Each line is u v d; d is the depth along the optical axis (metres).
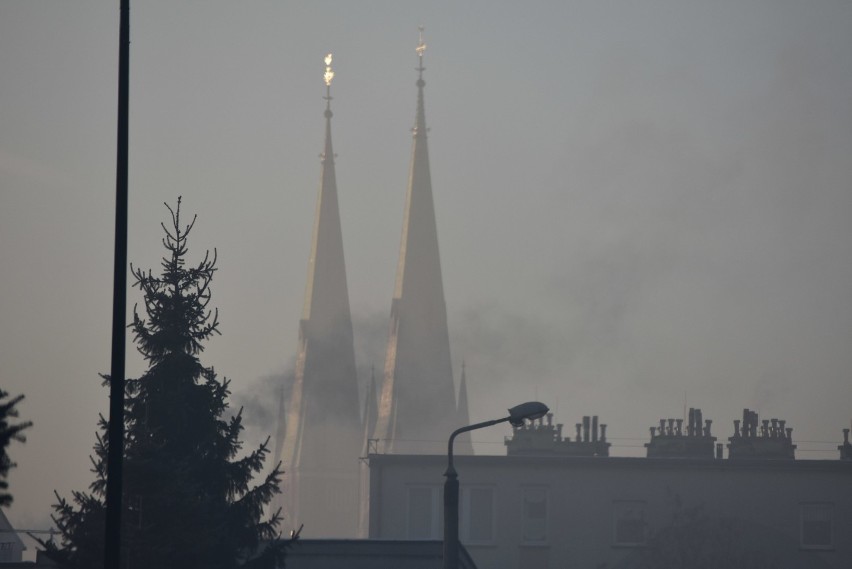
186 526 147.75
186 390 164.25
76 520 151.38
